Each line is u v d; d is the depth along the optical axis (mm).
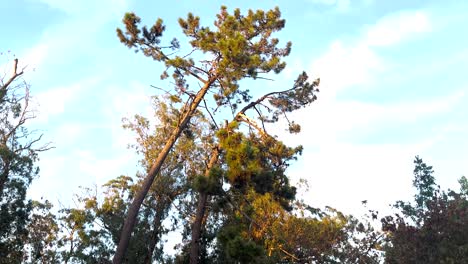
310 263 29641
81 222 42688
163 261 39438
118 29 25859
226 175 20781
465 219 17984
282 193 24656
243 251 19031
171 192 40531
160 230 40125
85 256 42438
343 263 26906
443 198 19797
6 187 37875
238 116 27656
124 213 41375
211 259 34094
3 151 37219
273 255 26109
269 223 28375
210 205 27625
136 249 37906
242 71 23359
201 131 38656
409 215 19469
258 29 27391
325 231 29828
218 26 28062
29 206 39906
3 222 37750
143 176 41375
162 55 26047
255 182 21141
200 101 25812
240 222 26656
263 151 25891
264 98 28484
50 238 44781
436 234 17828
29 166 38781
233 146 21422
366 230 23641
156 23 25719
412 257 17906
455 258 17266
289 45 27625
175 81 26203
